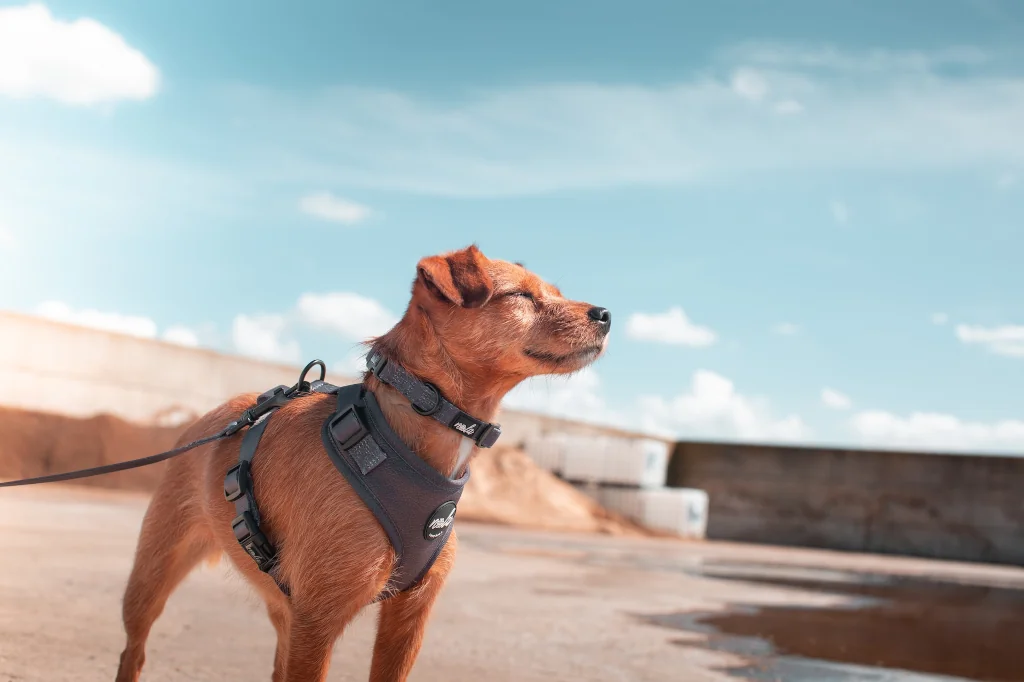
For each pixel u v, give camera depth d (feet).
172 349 77.46
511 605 25.54
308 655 9.96
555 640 20.15
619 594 30.83
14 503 44.68
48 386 69.72
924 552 91.35
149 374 75.92
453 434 10.43
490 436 10.52
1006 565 86.48
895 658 20.90
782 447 99.30
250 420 11.42
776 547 92.73
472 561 38.32
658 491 89.66
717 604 30.09
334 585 9.99
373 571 10.07
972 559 89.30
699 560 54.60
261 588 11.46
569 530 79.97
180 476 12.34
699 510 91.71
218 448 11.72
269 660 15.87
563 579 34.55
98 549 29.17
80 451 66.74
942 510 91.45
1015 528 88.12
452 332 10.39
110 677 13.43
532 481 87.56
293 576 10.25
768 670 18.24
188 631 17.92
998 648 23.59
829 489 96.53
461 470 10.58
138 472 66.28
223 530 11.48
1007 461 89.71
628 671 17.19
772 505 98.48
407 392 10.31
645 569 43.27
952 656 21.74
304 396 11.37
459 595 26.78
